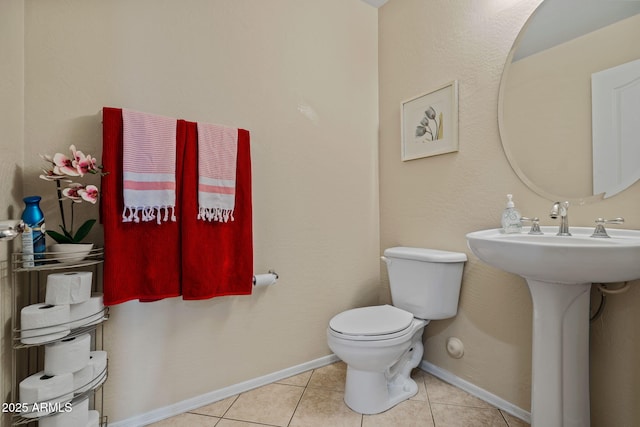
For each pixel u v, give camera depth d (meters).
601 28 1.13
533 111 1.30
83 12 1.23
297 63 1.76
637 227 1.04
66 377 0.99
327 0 1.88
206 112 1.48
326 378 1.70
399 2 1.94
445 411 1.40
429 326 1.75
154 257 1.25
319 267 1.83
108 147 1.17
